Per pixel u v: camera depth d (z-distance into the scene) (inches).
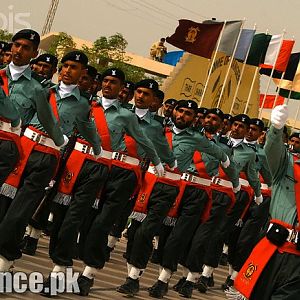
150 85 419.8
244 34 848.3
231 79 1002.1
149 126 418.6
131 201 509.4
